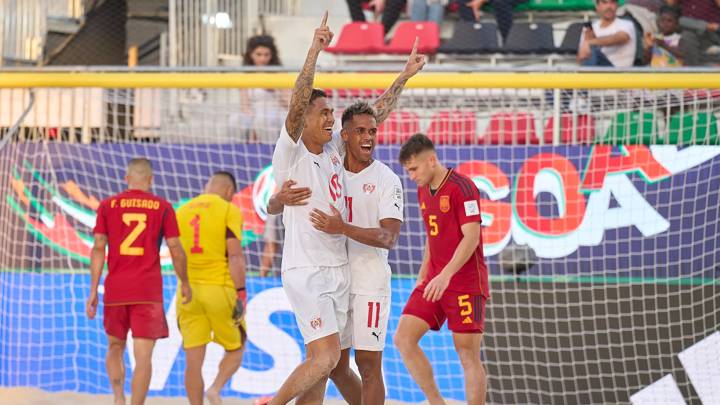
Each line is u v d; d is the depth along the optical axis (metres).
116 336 22.75
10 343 27.92
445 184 19.86
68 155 29.12
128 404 25.11
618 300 27.06
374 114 17.72
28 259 28.52
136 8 43.69
